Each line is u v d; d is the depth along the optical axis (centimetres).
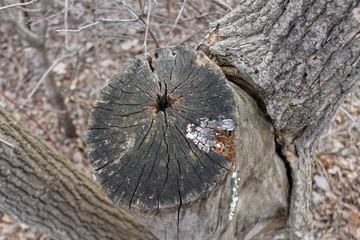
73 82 117
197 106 38
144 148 38
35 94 120
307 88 45
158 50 41
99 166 38
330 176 96
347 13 38
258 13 44
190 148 37
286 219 66
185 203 37
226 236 54
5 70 126
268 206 61
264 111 50
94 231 68
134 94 39
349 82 45
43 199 61
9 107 116
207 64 40
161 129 38
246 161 44
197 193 36
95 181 72
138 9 80
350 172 97
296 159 58
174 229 44
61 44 116
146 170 37
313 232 89
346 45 40
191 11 98
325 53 41
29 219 62
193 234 46
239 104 43
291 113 48
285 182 60
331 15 39
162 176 37
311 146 58
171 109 39
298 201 62
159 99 40
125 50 120
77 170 68
